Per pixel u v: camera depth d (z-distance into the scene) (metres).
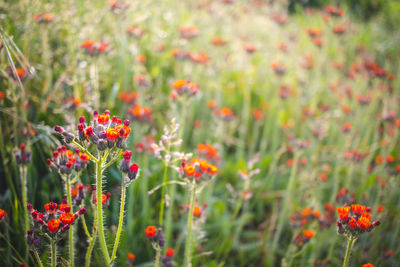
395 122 4.18
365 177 4.12
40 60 3.61
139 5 4.96
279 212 4.04
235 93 5.96
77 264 2.34
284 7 8.09
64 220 1.72
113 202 2.74
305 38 8.30
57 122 3.04
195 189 2.30
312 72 6.07
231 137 5.17
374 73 5.18
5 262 2.28
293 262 3.11
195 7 6.43
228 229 3.43
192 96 3.15
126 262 2.46
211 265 2.99
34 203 2.64
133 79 4.60
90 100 3.06
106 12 4.38
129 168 1.78
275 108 5.37
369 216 1.92
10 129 2.89
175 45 5.57
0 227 2.40
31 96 3.19
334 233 3.40
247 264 3.48
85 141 1.73
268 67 6.44
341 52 6.80
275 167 4.58
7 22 3.21
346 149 4.61
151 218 3.22
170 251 2.44
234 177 4.44
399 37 9.13
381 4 11.74
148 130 3.86
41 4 3.47
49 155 2.89
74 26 3.74
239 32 6.83
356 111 5.29
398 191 4.02
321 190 4.04
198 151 3.28
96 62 3.42
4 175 2.81
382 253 2.88
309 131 5.29
